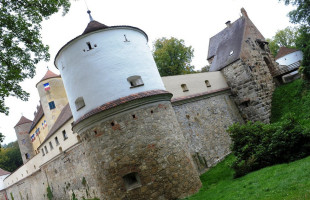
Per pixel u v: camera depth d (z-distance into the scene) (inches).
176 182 524.7
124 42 590.9
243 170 568.7
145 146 522.9
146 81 580.7
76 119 592.4
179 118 810.8
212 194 492.7
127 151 519.5
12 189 1764.3
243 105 1063.6
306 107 909.8
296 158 521.7
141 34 652.1
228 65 1093.8
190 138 807.7
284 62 1897.1
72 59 587.2
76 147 893.2
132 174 518.9
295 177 402.6
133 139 522.9
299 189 351.9
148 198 502.9
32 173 1360.7
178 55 1658.5
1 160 2327.8
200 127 861.2
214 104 967.0
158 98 564.4
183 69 1658.5
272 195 366.0
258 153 569.6
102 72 559.2
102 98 548.7
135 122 530.9
